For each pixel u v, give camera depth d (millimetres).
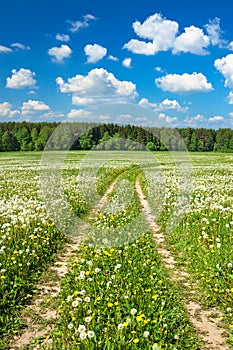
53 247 9945
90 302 6082
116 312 5789
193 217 12234
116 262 8266
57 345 5094
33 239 9469
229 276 7172
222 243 9070
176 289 7203
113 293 6523
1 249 8055
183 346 5176
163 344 4965
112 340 4957
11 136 74188
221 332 5723
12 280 7312
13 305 6469
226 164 38875
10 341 5457
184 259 9133
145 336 4840
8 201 15242
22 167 34469
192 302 6773
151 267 8125
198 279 7762
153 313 5820
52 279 7852
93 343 4820
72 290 6930
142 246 9984
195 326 5879
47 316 6191
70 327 5195
